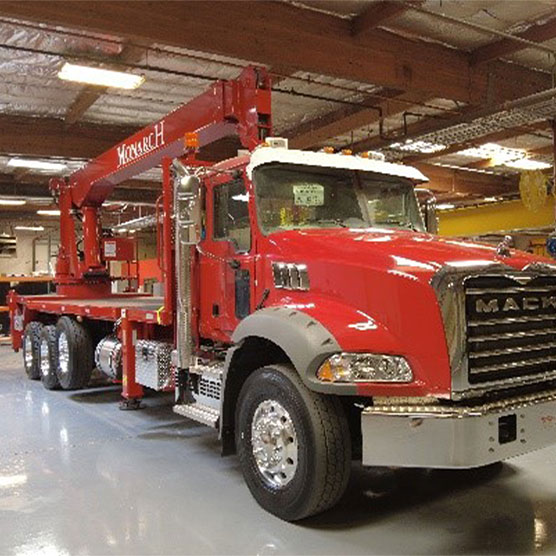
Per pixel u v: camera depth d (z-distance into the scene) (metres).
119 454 5.36
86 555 3.43
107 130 11.45
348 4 6.94
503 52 8.00
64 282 10.13
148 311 6.01
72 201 10.03
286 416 3.84
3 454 5.38
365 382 3.46
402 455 3.37
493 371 3.53
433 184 15.21
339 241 4.14
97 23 5.91
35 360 9.43
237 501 4.23
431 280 3.43
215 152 12.03
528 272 3.74
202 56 8.02
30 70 8.53
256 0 6.72
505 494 4.32
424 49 7.99
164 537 3.65
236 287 4.86
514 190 16.33
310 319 3.77
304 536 3.65
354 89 9.45
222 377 4.39
